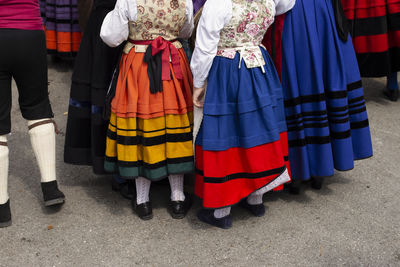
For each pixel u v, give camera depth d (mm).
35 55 2586
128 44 2680
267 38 2811
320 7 2768
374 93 4797
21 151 3693
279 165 2590
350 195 3084
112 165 2764
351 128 3012
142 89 2568
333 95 2832
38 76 2650
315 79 2781
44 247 2561
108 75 2832
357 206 2951
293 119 2867
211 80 2514
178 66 2645
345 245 2559
